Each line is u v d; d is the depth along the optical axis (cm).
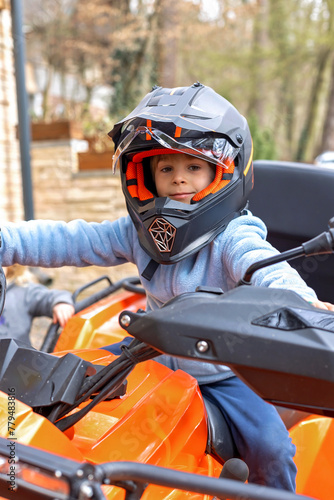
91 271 593
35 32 1723
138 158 144
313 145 2134
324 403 84
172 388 118
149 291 154
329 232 94
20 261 151
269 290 92
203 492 74
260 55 1825
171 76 1438
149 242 131
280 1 1778
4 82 566
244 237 135
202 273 144
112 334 188
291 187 210
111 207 644
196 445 113
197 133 130
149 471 75
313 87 1936
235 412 132
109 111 1407
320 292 202
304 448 150
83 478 71
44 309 232
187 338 86
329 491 156
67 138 646
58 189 650
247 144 139
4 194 575
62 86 1964
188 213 128
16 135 585
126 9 1500
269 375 84
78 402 102
